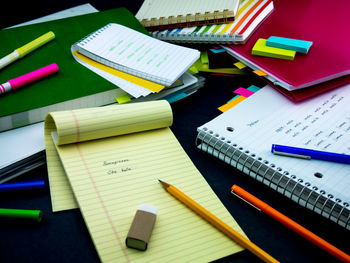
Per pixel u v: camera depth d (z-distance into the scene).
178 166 0.80
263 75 0.98
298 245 0.69
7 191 0.75
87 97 0.89
